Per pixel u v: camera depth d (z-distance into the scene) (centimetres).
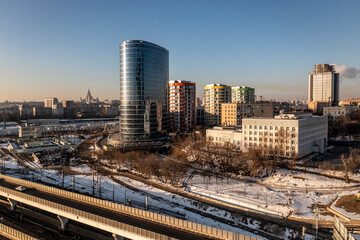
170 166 13550
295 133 15262
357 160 13375
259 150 14425
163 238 6150
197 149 17550
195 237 6444
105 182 13012
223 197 10719
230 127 19375
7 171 14825
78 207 8425
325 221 8544
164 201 10675
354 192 10412
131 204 10288
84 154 19100
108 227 7006
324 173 12925
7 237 7894
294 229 8206
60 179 13450
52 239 8362
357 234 7531
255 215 9250
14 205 10412
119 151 17900
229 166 14175
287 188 11494
